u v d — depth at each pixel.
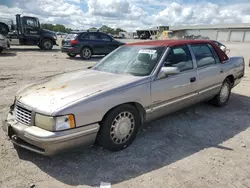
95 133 3.04
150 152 3.39
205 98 4.81
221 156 3.30
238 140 3.80
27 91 3.36
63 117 2.76
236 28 61.69
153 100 3.65
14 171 2.89
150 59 3.91
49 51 19.14
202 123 4.48
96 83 3.40
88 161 3.14
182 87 4.09
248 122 4.57
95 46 14.72
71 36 14.55
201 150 3.46
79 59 14.56
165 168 3.00
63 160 3.15
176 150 3.46
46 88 3.34
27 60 13.02
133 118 3.49
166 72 3.70
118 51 4.55
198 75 4.41
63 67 11.05
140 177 2.82
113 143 3.30
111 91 3.15
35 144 2.82
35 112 2.87
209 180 2.77
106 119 3.15
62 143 2.78
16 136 3.04
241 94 6.61
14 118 3.20
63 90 3.20
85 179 2.78
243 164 3.11
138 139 3.78
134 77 3.59
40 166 3.01
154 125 4.34
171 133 4.02
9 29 18.59
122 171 2.94
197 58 4.52
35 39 19.31
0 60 12.53
